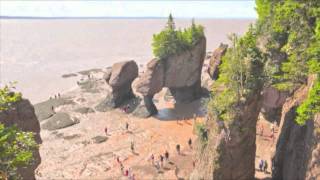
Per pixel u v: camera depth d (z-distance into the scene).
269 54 56.12
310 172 34.59
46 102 93.12
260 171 51.34
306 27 42.25
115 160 62.69
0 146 19.28
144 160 62.12
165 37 81.94
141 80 81.69
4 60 173.88
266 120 66.19
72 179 57.25
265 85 51.34
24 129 32.53
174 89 88.62
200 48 86.06
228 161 43.25
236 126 42.16
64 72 142.12
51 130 76.62
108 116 82.94
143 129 75.00
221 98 43.94
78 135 73.69
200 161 47.06
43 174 58.66
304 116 33.75
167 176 56.09
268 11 57.28
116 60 170.88
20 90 113.38
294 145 40.53
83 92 103.31
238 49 43.56
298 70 41.97
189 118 79.38
